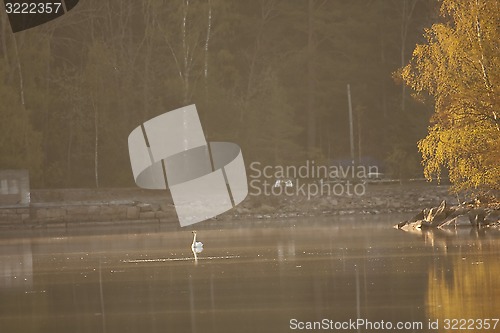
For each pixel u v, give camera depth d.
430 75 121.69
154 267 97.00
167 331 60.88
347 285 76.88
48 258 113.88
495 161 119.75
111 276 90.69
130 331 61.31
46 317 68.00
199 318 64.88
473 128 120.31
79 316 67.75
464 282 74.69
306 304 68.69
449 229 132.25
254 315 65.12
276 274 86.38
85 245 132.88
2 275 96.38
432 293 70.25
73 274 94.06
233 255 106.50
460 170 122.44
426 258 93.12
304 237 130.50
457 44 119.69
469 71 119.81
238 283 81.06
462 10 120.06
